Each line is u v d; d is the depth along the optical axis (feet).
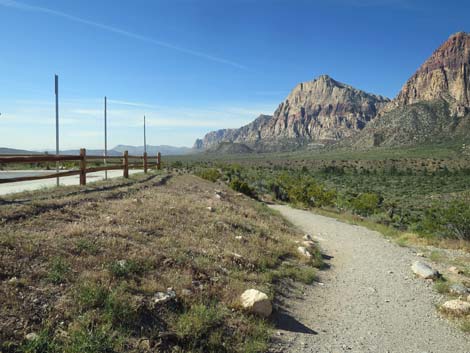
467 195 80.94
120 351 13.61
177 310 17.52
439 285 28.94
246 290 21.21
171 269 21.74
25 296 15.05
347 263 36.55
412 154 648.38
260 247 33.42
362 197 109.50
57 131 38.32
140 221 30.22
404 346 18.74
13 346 12.47
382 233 58.13
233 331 17.39
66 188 37.96
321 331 19.72
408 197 216.33
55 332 13.61
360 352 17.70
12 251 18.08
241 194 94.58
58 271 17.35
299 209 91.45
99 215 29.07
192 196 54.13
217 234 33.35
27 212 25.50
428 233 57.41
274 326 19.10
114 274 18.67
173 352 14.62
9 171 75.82
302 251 35.60
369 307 24.18
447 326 21.74
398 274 32.86
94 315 15.02
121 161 63.26
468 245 46.32
